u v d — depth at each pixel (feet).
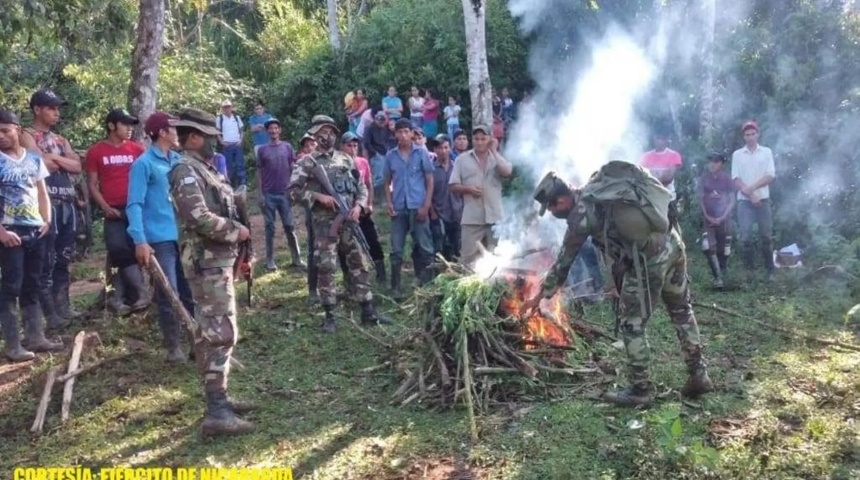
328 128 22.45
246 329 22.45
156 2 25.55
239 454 14.73
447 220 27.84
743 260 28.43
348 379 18.53
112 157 21.85
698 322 22.00
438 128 60.80
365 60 66.90
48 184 22.45
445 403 16.47
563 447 14.25
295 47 74.49
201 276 15.24
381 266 27.22
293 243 31.12
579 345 18.31
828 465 13.10
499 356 17.11
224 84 66.08
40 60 55.11
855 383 16.58
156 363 19.69
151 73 25.68
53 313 22.48
